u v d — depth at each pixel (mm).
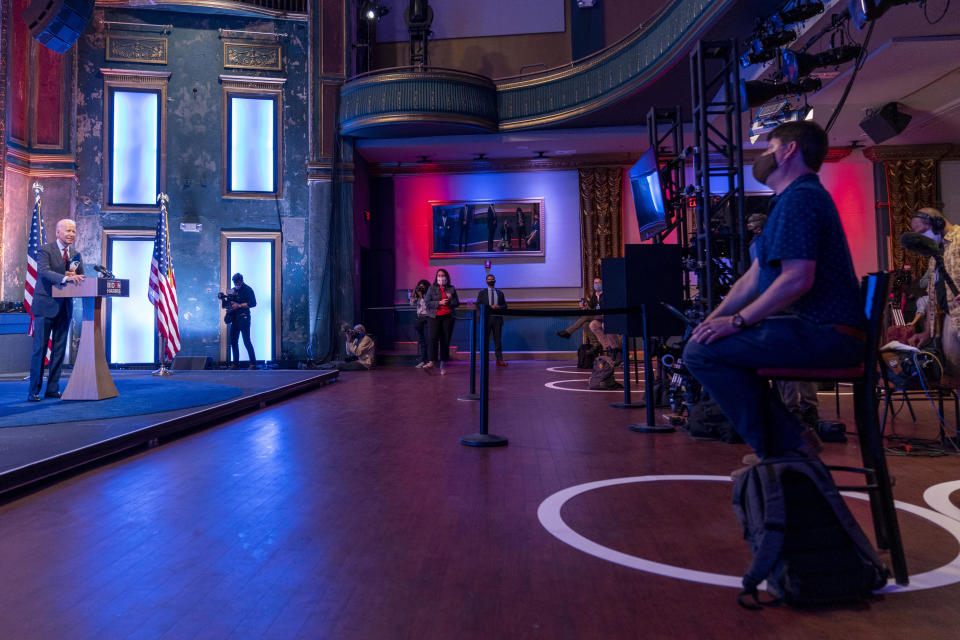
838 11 6617
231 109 11273
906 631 1604
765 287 1884
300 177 11406
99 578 1997
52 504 2844
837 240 1808
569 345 12648
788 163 1917
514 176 12844
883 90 9273
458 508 2758
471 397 6562
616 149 12234
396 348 12750
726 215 6191
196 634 1619
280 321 11234
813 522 1777
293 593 1877
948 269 3982
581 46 12281
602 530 2451
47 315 5691
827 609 1743
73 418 4602
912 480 3156
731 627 1640
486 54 12547
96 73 10914
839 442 4160
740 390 1857
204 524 2553
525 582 1948
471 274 12859
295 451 4008
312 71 11359
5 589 1914
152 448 4137
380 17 12758
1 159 9828
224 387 6820
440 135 11742
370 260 13000
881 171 12125
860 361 1841
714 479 3246
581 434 4543
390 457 3814
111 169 10945
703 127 5500
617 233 12492
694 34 7641
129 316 10844
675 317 4871
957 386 3943
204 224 11086
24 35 10414
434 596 1849
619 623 1668
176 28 11156
